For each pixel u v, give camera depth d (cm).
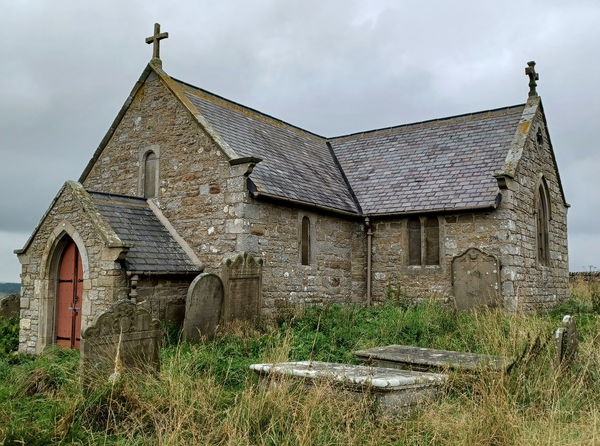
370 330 1209
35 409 650
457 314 1348
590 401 680
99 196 1336
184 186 1422
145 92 1553
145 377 721
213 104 1623
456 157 1733
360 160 1961
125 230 1286
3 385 760
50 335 1277
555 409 601
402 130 2031
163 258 1281
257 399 629
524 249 1560
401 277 1619
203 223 1370
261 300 1318
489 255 1455
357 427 597
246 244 1305
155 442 565
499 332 991
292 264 1449
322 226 1577
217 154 1366
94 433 591
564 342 826
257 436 563
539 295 1653
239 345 1035
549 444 507
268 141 1686
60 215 1255
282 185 1455
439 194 1594
